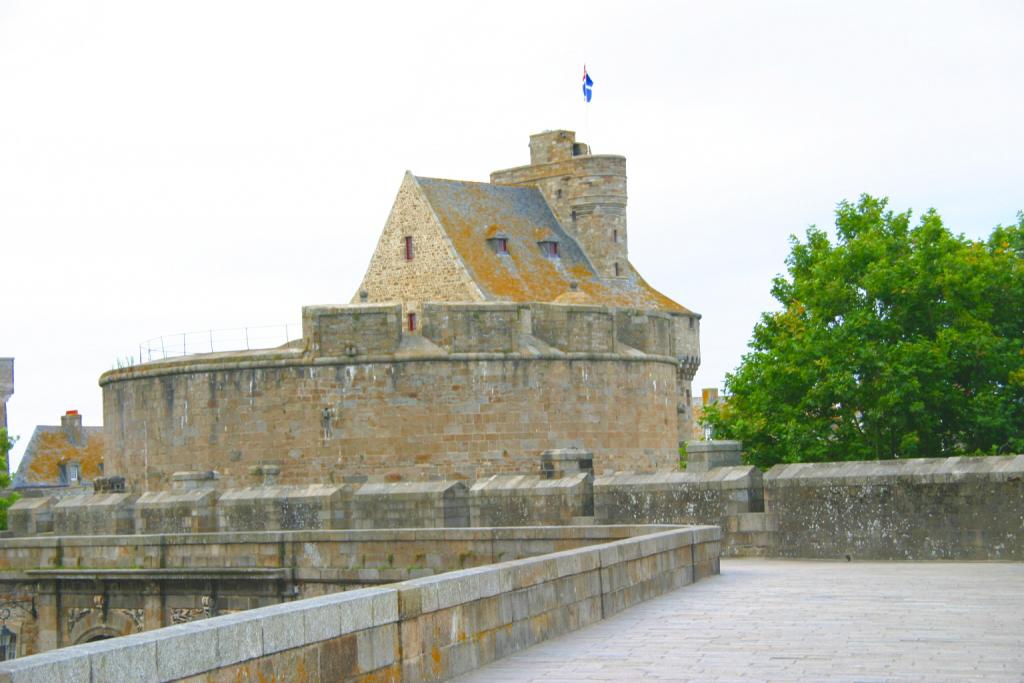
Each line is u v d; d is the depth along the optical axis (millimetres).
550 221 92500
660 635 17297
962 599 20078
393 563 31516
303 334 57969
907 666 14422
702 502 30531
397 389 57375
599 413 60906
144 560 35125
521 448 58656
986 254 58844
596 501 32312
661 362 64750
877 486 27656
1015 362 56188
